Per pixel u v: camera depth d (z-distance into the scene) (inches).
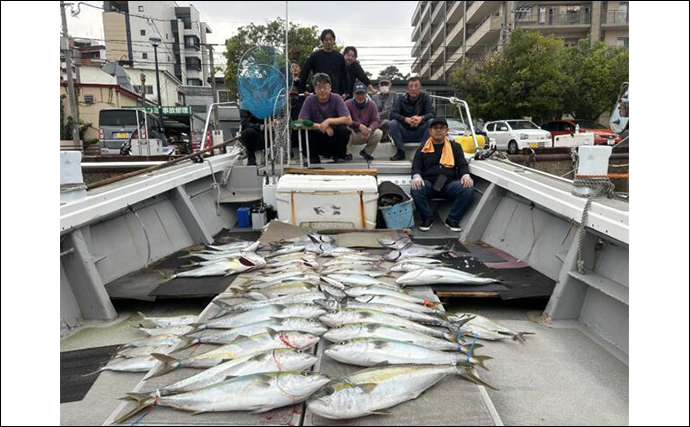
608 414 77.2
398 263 141.6
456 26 1234.6
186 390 79.1
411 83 245.9
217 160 219.5
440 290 123.9
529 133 623.8
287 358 84.2
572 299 115.2
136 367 92.0
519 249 155.9
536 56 794.2
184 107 949.2
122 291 126.0
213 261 145.9
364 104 239.8
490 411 72.4
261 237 170.1
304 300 117.0
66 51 750.5
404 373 77.3
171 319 113.7
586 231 114.3
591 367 93.2
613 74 815.1
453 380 81.3
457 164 199.8
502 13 983.0
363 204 173.9
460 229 193.9
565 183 144.9
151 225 161.9
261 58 190.9
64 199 121.8
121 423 70.9
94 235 134.0
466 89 895.7
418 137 250.8
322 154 237.0
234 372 81.8
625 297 95.7
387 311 108.9
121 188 142.4
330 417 70.5
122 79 1176.8
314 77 219.0
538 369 92.3
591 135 465.1
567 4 987.9
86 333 112.7
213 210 207.0
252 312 107.9
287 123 201.0
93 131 1032.8
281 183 173.3
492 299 130.5
